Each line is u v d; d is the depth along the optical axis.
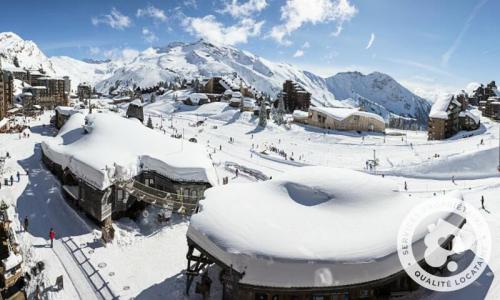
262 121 117.12
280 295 22.69
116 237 35.88
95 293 27.08
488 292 25.34
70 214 40.09
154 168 43.66
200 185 43.16
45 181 48.81
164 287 28.08
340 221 25.58
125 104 186.50
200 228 24.89
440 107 94.38
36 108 133.50
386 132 112.81
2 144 69.88
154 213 41.72
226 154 80.12
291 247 22.42
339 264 21.39
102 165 39.47
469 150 68.31
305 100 178.75
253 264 21.70
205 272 27.91
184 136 99.12
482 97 155.25
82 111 87.25
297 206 27.55
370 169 69.25
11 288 28.09
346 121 110.88
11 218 38.19
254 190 29.98
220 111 144.38
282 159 76.31
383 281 22.05
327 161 76.94
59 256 31.89
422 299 24.62
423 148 80.62
